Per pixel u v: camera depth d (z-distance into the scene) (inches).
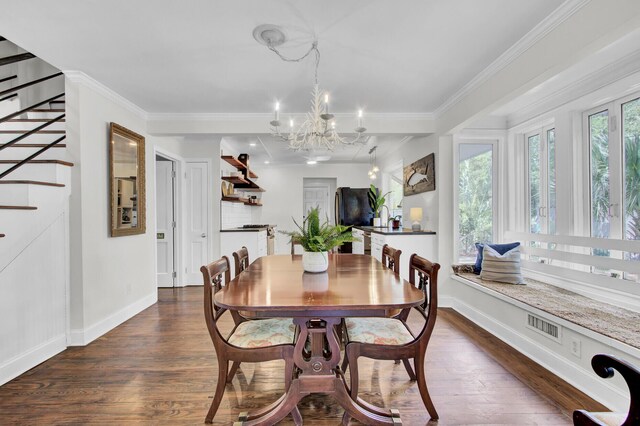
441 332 109.7
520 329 95.2
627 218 89.2
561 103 107.2
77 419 64.1
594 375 71.1
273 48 84.0
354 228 226.7
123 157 120.9
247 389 75.4
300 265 91.7
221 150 190.1
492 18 71.9
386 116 140.3
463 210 143.3
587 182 101.5
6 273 80.0
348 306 53.5
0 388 75.4
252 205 271.3
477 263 133.0
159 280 176.7
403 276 141.1
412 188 168.7
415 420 63.7
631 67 83.4
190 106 130.0
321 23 73.4
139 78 102.7
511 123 135.0
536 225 129.0
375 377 80.3
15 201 85.9
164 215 177.3
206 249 182.1
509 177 136.6
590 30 62.7
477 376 80.2
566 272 107.3
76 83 99.2
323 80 105.0
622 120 90.4
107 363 87.5
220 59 90.4
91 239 104.0
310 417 65.4
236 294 60.0
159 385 76.6
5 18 70.4
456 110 120.5
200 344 100.3
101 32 76.5
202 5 66.5
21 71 118.4
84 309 100.3
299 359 59.5
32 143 110.3
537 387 75.2
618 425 40.1
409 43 82.4
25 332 84.2
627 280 87.1
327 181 312.0
